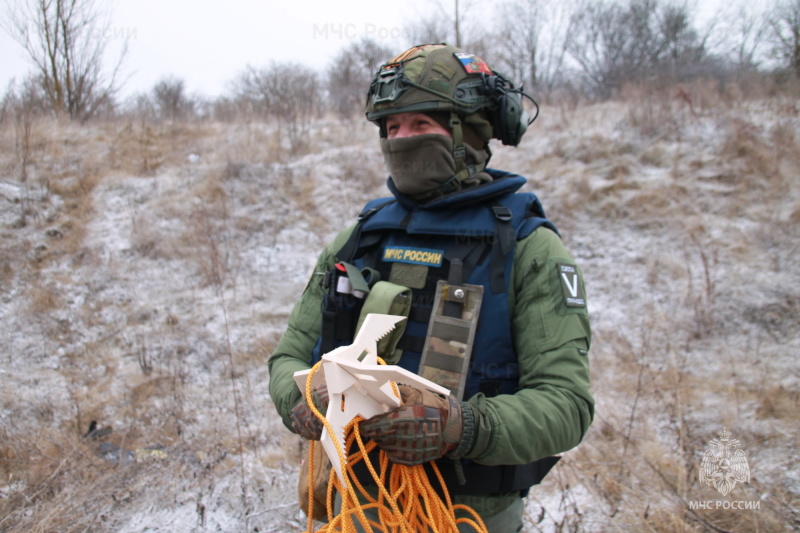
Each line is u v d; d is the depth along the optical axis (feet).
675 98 28.76
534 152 25.05
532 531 9.14
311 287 5.61
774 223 19.11
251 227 21.56
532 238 4.62
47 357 15.65
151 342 16.11
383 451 4.33
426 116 5.00
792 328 15.39
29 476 10.74
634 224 20.43
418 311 4.73
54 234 20.85
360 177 24.35
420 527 4.27
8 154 25.03
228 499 10.40
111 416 13.24
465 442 3.90
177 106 47.32
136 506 10.17
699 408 12.67
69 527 9.46
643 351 14.96
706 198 20.88
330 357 3.77
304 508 5.73
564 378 4.15
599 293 17.95
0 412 13.15
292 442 12.12
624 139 24.62
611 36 58.03
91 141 27.99
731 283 17.19
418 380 3.78
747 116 25.54
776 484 9.92
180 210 22.11
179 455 11.75
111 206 22.68
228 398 13.89
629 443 11.26
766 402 12.60
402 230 5.16
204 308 17.52
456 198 4.81
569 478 10.44
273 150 26.78
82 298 17.97
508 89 5.37
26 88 38.86
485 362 4.47
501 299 4.49
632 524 8.97
